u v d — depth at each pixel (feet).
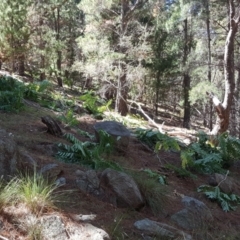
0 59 42.75
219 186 15.67
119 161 16.14
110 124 18.29
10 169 10.32
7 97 21.29
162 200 12.22
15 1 40.16
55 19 65.62
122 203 11.19
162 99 68.95
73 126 21.79
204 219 12.18
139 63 49.85
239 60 56.13
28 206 8.82
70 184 11.35
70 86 66.49
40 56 50.24
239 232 12.35
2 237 7.88
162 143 19.40
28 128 17.54
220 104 31.07
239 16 30.76
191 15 59.72
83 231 8.75
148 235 9.78
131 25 51.37
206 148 21.34
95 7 49.16
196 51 60.75
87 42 48.21
